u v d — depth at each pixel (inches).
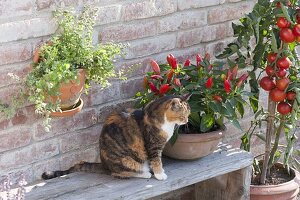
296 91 132.0
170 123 120.6
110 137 123.6
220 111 126.2
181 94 126.6
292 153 154.0
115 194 120.3
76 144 132.2
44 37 122.1
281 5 125.1
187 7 138.7
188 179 126.6
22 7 118.2
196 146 127.7
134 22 132.5
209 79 125.1
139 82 136.8
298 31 128.0
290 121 138.2
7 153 123.8
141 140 122.5
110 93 133.5
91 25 123.6
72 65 118.8
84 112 131.3
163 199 149.5
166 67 132.1
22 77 121.3
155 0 133.7
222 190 141.7
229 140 154.9
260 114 146.6
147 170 125.5
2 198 117.9
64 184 123.3
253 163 147.3
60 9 122.2
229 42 148.5
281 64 132.0
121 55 129.4
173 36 138.8
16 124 123.4
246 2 148.3
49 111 118.3
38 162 128.2
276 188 140.6
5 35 117.3
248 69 153.3
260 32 135.6
